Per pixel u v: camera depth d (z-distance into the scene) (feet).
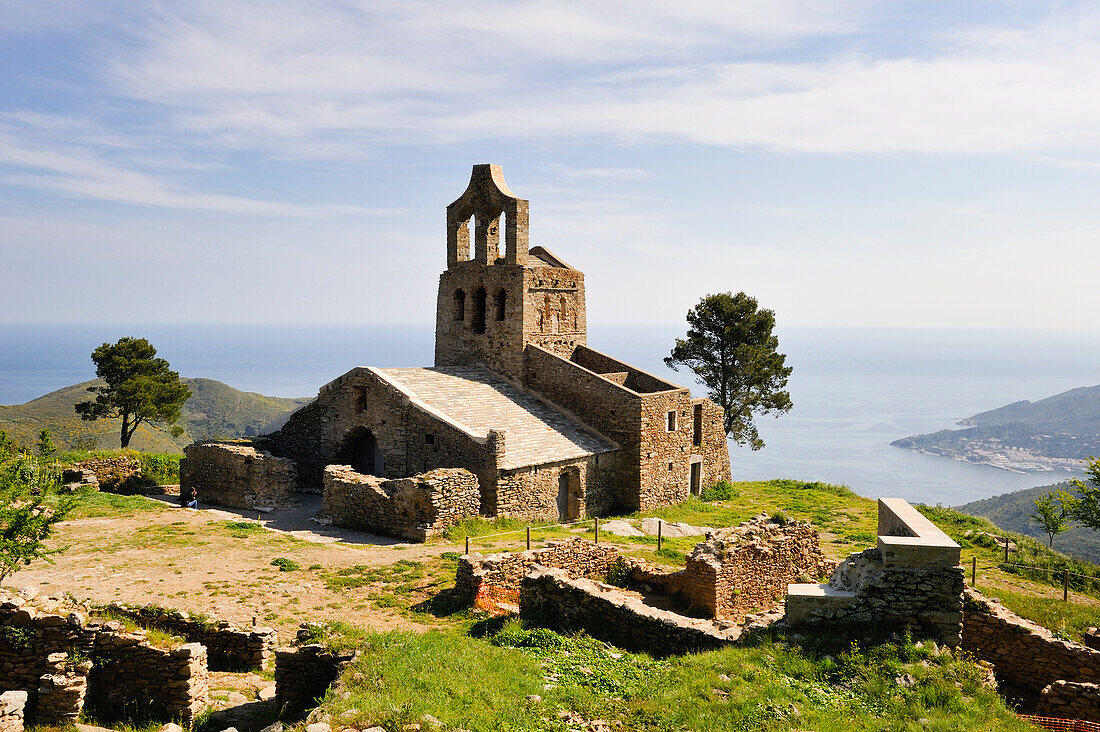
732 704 40.93
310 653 46.32
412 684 41.60
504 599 68.54
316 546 91.91
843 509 141.08
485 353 151.43
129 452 148.77
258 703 47.26
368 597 70.23
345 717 36.47
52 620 46.88
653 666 48.32
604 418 137.49
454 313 156.76
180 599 66.28
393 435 127.34
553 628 58.03
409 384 129.80
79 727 43.27
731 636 50.67
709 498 151.43
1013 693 53.36
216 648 53.62
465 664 45.65
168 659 46.37
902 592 47.93
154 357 214.28
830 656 46.39
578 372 140.56
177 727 41.47
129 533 92.99
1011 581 86.94
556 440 128.26
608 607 55.83
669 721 39.40
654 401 136.67
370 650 46.91
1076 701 46.70
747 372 195.31
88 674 46.42
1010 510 332.80
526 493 117.29
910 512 56.85
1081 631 65.57
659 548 94.07
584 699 41.57
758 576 70.69
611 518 126.62
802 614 49.78
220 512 116.47
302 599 69.05
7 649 46.52
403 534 102.32
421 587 73.10
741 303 195.72
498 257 153.79
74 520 99.81
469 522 105.91
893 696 42.16
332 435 138.51
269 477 122.93
